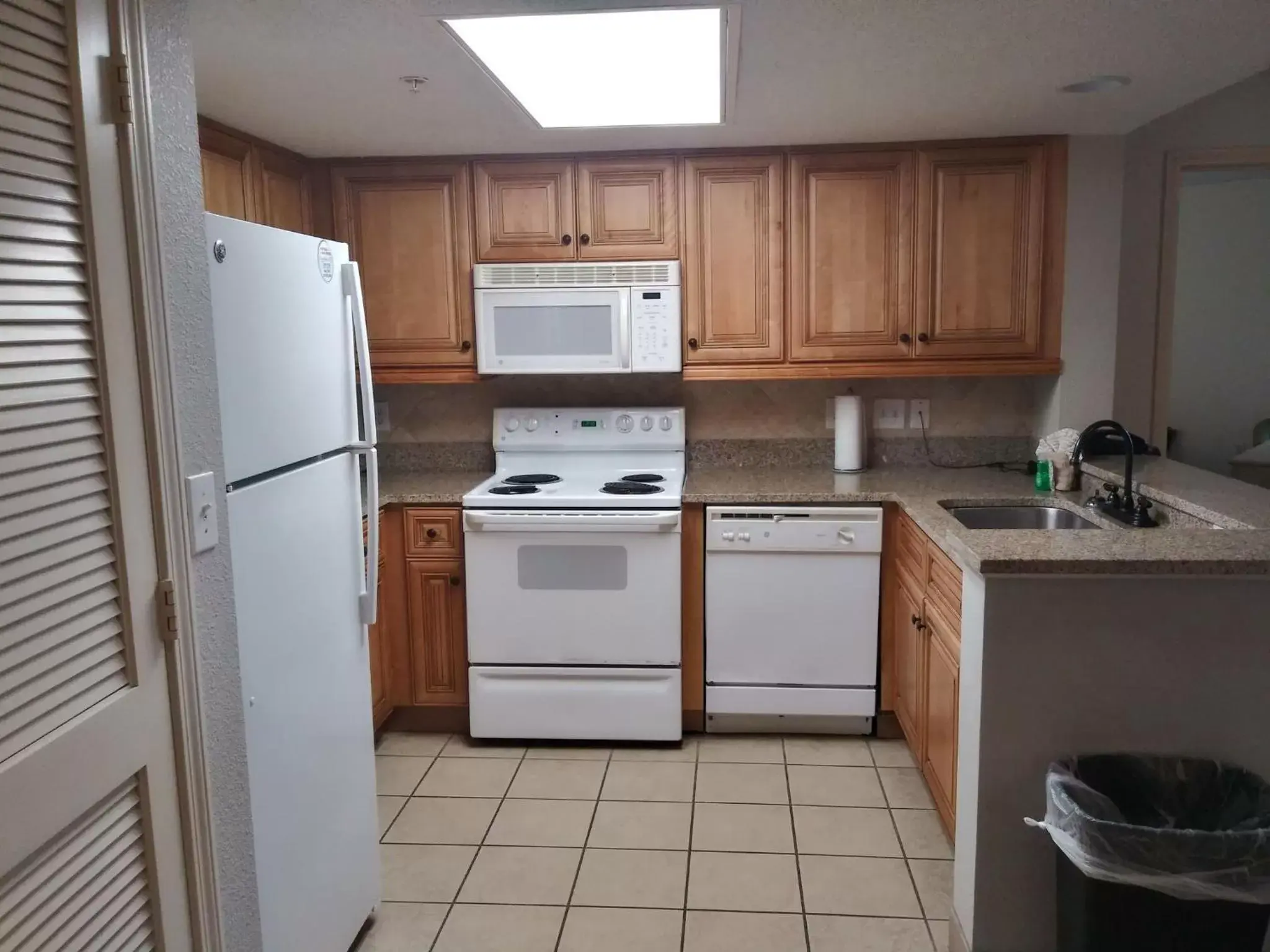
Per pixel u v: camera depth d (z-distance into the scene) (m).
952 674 2.37
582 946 2.16
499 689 3.20
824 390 3.66
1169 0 1.92
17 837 1.09
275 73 2.29
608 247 3.31
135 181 1.30
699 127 2.93
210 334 1.50
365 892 2.19
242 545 1.62
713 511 3.12
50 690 1.15
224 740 1.55
